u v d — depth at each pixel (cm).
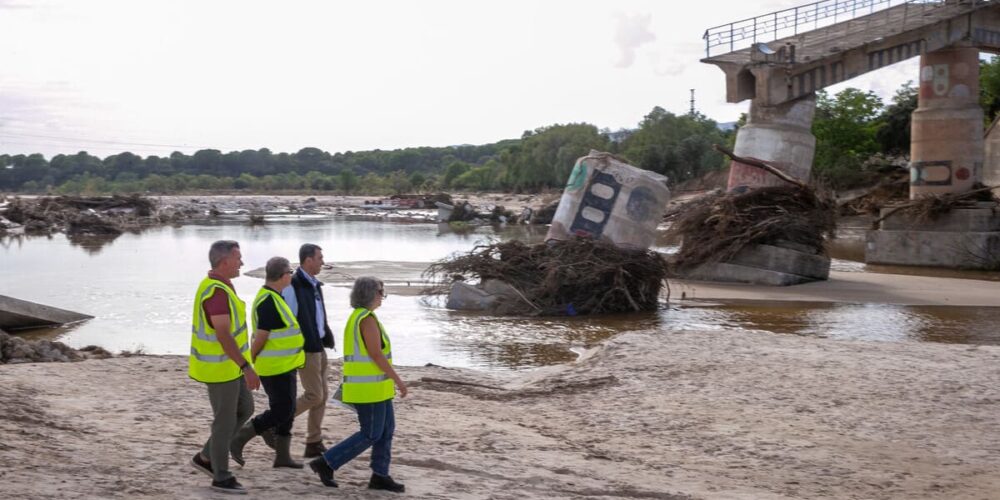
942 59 3881
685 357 1630
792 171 3438
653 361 1600
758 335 1861
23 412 977
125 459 816
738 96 3466
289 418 818
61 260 4512
